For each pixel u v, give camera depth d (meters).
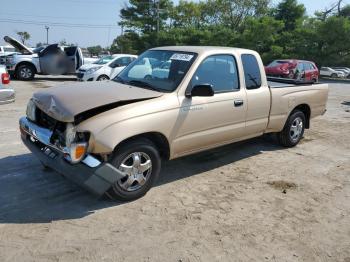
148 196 4.55
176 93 4.59
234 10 54.69
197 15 54.16
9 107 10.00
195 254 3.41
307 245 3.68
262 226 3.99
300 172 5.72
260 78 5.88
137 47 48.66
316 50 40.47
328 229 4.01
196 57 4.89
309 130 8.91
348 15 49.03
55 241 3.48
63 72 18.89
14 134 7.05
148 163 4.39
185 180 5.14
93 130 3.81
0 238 3.48
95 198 4.39
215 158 6.18
